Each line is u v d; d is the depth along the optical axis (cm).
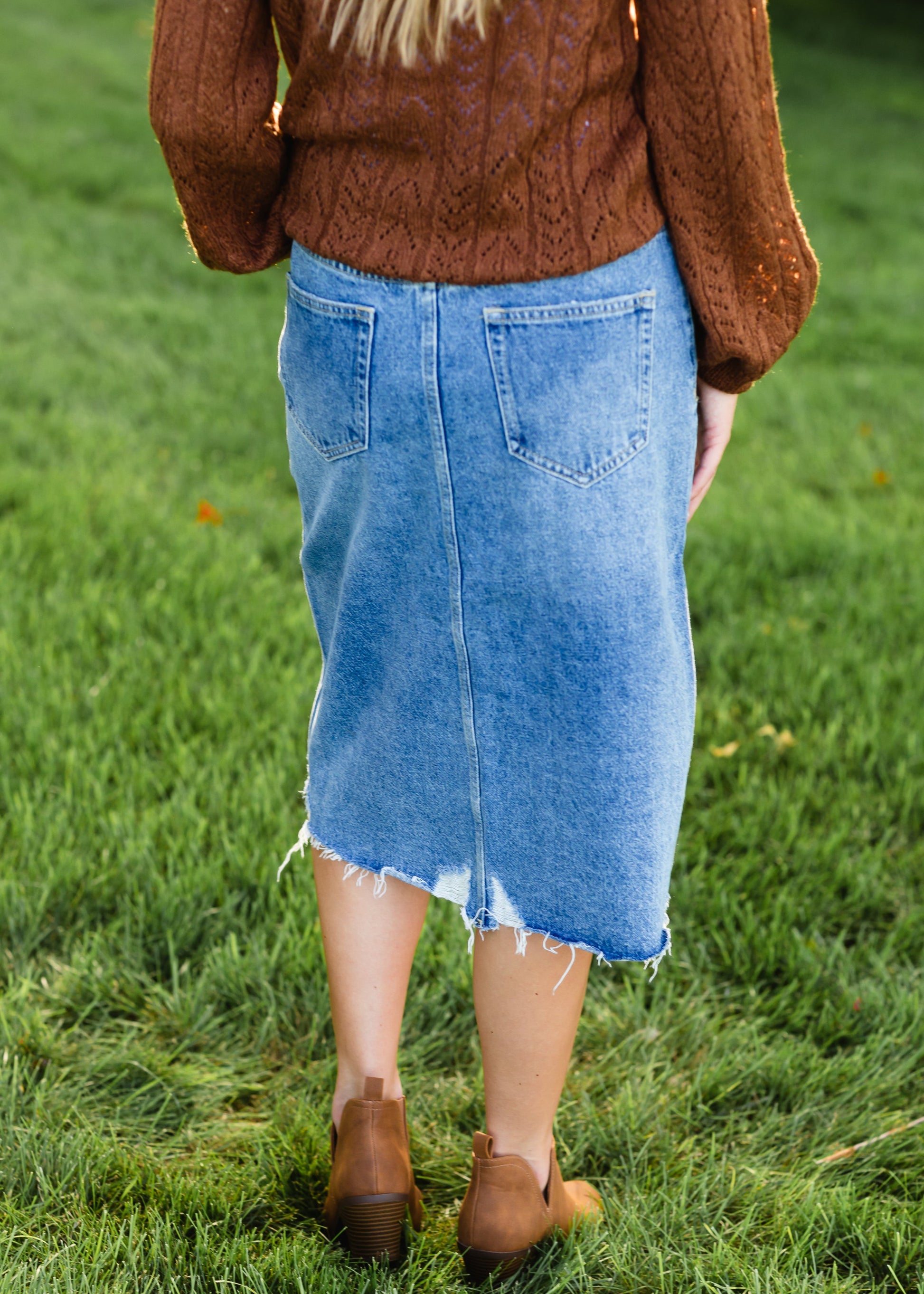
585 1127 183
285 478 423
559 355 125
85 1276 142
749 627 333
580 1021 205
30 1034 187
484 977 152
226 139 131
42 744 254
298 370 138
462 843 147
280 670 290
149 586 329
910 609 340
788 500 427
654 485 133
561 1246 158
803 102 1298
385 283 127
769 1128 182
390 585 140
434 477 131
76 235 680
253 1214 164
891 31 1706
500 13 117
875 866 235
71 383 480
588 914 145
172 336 549
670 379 132
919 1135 179
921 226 891
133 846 222
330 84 127
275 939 211
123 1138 176
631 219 125
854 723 288
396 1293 147
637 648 136
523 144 120
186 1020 195
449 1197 171
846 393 554
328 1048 195
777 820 247
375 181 127
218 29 127
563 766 140
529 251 123
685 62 122
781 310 133
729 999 210
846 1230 161
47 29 1211
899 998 203
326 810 156
